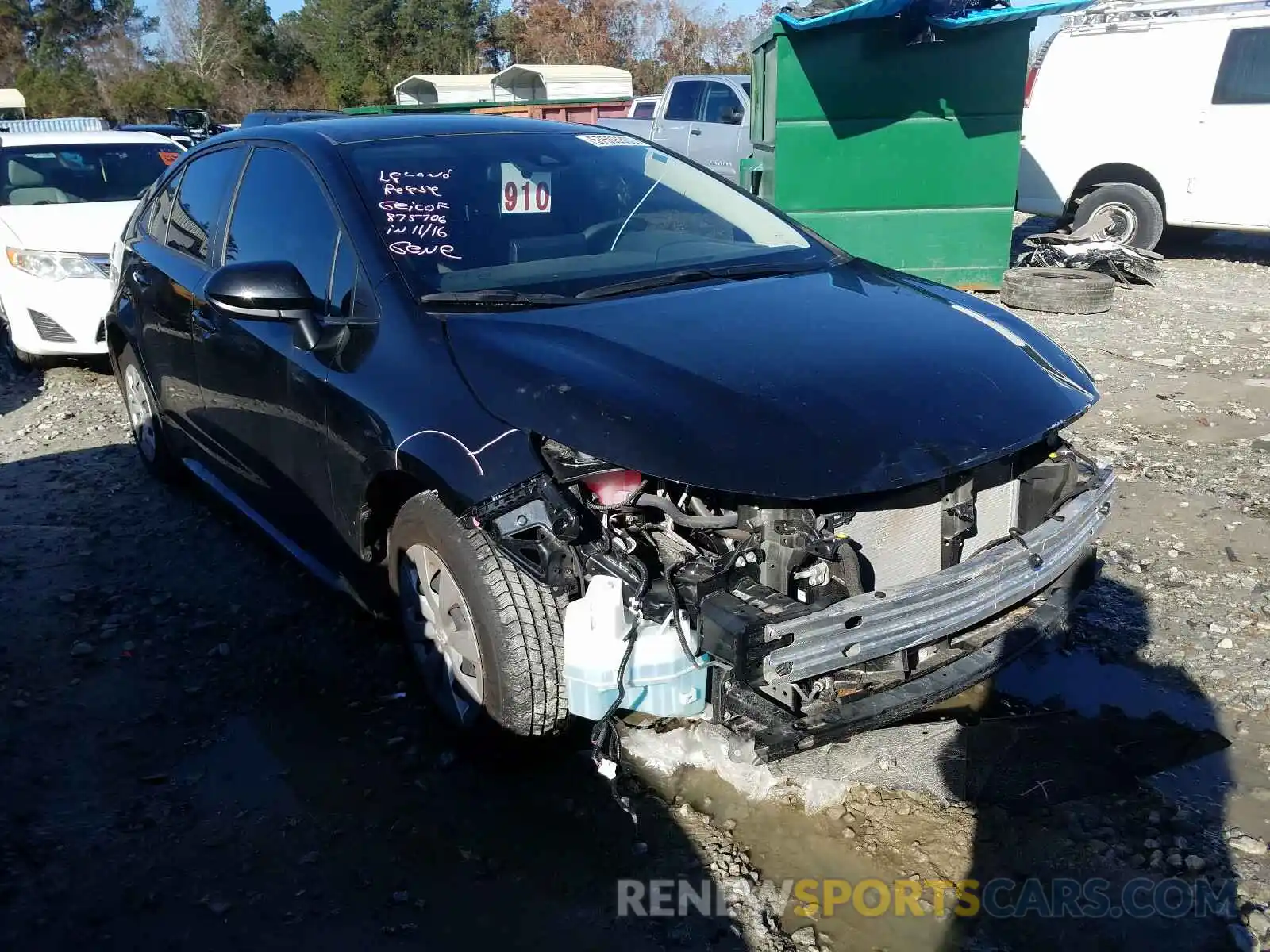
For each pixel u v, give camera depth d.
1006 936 2.50
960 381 2.85
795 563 2.49
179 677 3.62
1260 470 5.27
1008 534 3.02
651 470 2.46
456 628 2.98
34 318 7.32
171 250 4.59
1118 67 11.12
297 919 2.58
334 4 56.28
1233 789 3.00
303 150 3.72
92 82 57.16
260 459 3.86
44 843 2.83
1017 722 3.29
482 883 2.69
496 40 57.06
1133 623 3.87
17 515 5.04
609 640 2.50
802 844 2.80
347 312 3.32
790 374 2.75
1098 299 8.85
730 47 46.72
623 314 3.08
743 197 4.19
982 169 9.45
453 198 3.54
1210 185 10.81
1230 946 2.47
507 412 2.71
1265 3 10.23
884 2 8.05
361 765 3.14
